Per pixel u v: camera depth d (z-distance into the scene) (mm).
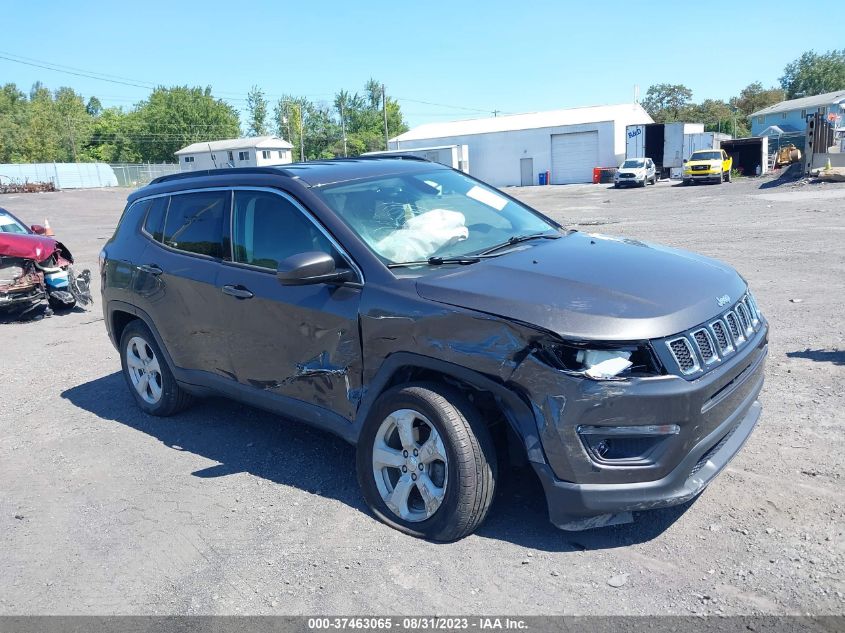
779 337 6391
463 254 3957
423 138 58375
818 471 3857
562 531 3518
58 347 8477
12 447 5293
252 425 5293
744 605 2863
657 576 3102
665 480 3062
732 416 3348
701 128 50906
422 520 3547
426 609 3012
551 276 3465
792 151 43875
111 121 103625
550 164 53656
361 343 3711
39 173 72875
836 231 13211
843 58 105188
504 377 3184
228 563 3498
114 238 5766
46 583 3480
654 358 3021
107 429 5480
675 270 3643
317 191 4199
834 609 2795
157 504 4172
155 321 5168
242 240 4512
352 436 3867
